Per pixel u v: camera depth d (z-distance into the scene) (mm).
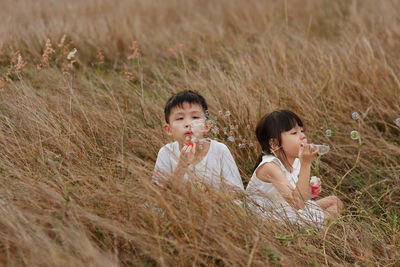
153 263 2066
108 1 9461
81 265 1824
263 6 8445
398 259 2219
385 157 3525
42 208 2195
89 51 6070
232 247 1965
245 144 3467
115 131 3424
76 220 2096
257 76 4434
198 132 2613
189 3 9422
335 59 4852
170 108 2779
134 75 5172
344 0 8469
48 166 2725
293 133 2748
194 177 2279
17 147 2891
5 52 5285
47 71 4410
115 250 1969
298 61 4770
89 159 2908
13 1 8656
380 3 7547
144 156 3264
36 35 6031
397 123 3117
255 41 6332
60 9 8734
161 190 2180
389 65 4648
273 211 2594
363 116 3805
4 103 3502
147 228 2135
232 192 2510
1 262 1895
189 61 5699
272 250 2033
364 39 4996
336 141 3730
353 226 2547
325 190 3160
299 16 8023
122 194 2215
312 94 4188
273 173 2736
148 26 7926
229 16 8172
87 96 4070
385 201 3016
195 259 1891
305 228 2396
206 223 1995
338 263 2197
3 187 2361
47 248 1885
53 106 3658
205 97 3912
